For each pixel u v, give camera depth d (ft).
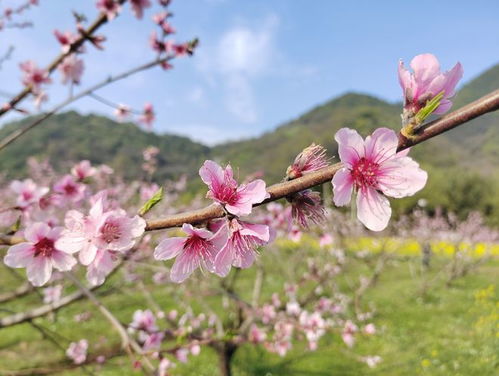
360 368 24.52
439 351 26.73
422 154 121.70
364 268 44.42
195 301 31.19
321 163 3.90
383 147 3.66
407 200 70.13
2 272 29.01
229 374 18.88
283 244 30.25
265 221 16.43
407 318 33.24
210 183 3.83
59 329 28.48
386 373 23.76
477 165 150.10
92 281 4.41
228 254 3.90
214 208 3.83
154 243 16.49
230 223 3.75
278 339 18.80
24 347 25.57
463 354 26.14
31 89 9.50
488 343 27.63
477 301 38.11
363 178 3.70
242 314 20.97
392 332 29.94
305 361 25.21
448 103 3.62
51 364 17.19
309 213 4.12
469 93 229.04
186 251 4.00
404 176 3.66
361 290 33.50
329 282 28.32
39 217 10.30
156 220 4.02
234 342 17.95
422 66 3.64
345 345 27.43
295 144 143.74
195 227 3.99
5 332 28.02
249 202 3.69
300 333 22.03
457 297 39.83
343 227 32.91
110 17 8.88
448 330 30.68
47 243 4.90
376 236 46.78
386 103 237.86
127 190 29.91
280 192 3.70
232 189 3.84
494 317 32.60
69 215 4.80
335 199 3.59
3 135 99.14
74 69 11.53
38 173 33.50
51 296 18.38
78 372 16.69
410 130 3.54
